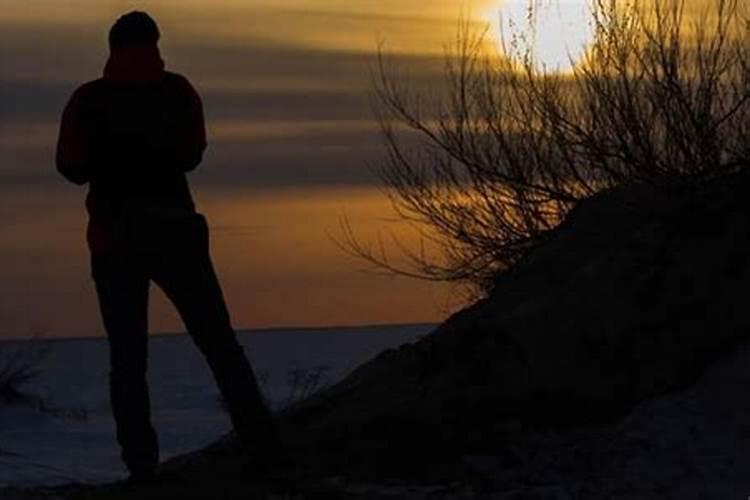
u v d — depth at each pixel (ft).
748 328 52.31
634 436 47.85
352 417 54.85
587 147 79.66
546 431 50.98
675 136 70.44
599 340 53.57
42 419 148.77
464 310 60.95
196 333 48.01
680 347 52.54
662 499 43.29
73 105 47.60
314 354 387.96
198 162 49.06
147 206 47.26
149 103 47.93
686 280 54.54
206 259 47.91
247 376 48.01
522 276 59.57
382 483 48.34
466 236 89.61
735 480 44.32
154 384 264.31
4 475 72.90
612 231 59.11
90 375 293.02
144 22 48.60
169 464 57.57
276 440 48.67
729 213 56.80
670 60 72.59
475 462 48.70
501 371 54.13
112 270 47.37
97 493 47.16
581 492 44.55
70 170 47.34
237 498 44.78
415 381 56.59
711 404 49.03
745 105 70.54
